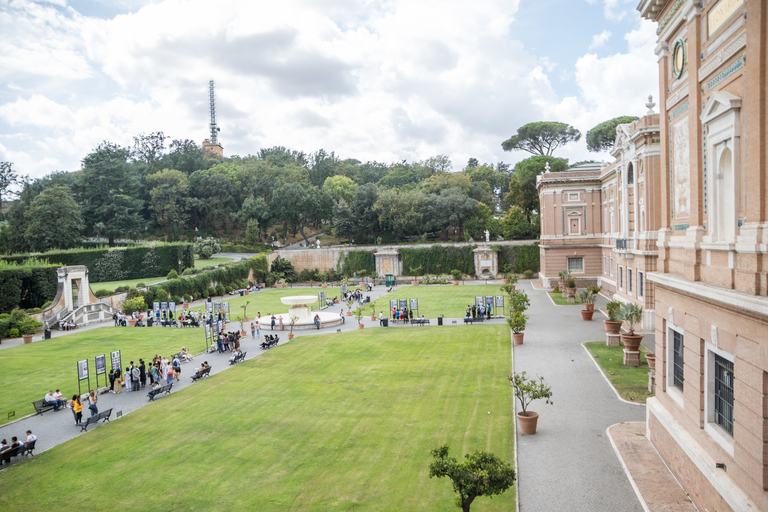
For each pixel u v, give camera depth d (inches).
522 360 1206.3
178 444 802.2
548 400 877.8
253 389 1080.2
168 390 1087.0
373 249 3619.6
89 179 3725.4
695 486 567.2
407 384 1061.8
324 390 1045.8
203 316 2069.4
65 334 1814.7
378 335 1608.0
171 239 4266.7
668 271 697.0
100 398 1083.9
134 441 825.5
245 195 4692.4
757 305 412.5
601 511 567.2
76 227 3277.6
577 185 2610.7
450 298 2496.3
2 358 1451.8
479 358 1246.3
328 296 2778.1
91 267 2947.8
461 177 4247.0
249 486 655.8
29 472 727.1
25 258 2674.7
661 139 710.5
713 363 549.0
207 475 691.4
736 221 484.1
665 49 697.6
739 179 481.4
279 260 3654.0
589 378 1043.9
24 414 990.4
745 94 458.0
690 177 596.4
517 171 3558.1
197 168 5310.0
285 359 1339.8
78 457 772.6
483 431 798.5
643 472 646.5
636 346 1117.7
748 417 454.9
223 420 898.7
